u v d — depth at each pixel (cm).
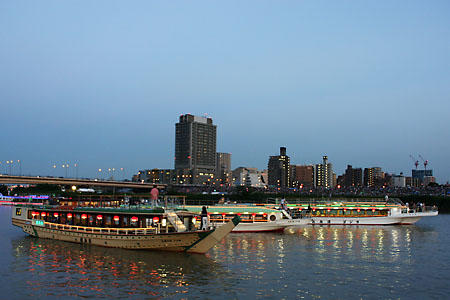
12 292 3183
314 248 5275
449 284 3541
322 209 8638
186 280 3544
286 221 6975
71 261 4209
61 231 5469
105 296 3098
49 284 3397
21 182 19050
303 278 3681
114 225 5109
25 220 6084
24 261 4219
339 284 3500
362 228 7844
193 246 4491
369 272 3950
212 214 7044
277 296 3145
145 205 5719
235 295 3150
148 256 4450
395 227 8081
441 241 6053
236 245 5462
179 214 4922
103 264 4084
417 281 3634
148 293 3173
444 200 15550
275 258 4556
